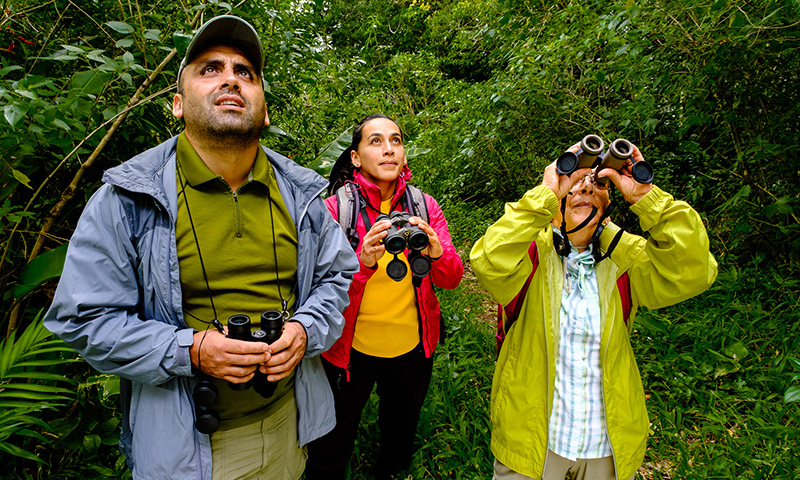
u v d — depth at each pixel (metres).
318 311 1.34
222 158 1.27
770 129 3.35
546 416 1.47
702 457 2.32
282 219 1.37
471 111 5.40
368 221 1.90
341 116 4.27
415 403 1.95
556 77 4.04
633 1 2.92
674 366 2.94
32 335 1.65
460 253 5.21
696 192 3.79
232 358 1.10
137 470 1.19
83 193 2.23
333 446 1.86
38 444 1.94
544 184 1.40
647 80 3.52
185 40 1.72
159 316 1.20
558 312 1.51
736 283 3.59
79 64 2.25
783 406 2.48
